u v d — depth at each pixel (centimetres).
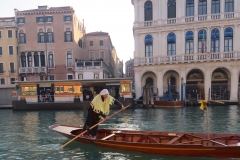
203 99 749
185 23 2588
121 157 702
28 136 1054
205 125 1309
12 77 3212
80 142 821
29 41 3253
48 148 833
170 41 2670
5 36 3206
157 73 2697
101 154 735
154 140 766
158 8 2692
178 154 681
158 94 2683
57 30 3256
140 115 1798
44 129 1245
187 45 2625
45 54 3250
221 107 2230
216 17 2517
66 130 920
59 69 3262
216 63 2520
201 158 668
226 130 1162
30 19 3250
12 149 838
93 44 4025
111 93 3014
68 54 3269
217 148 639
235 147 623
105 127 1305
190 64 2589
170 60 2639
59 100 2403
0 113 2125
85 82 2422
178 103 2273
